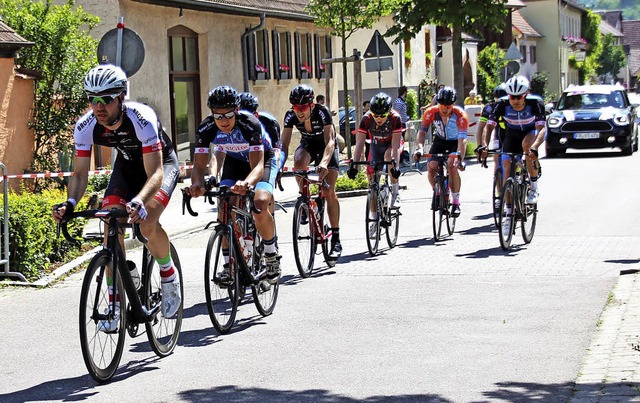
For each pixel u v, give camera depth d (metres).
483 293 11.89
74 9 28.56
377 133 15.64
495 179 15.91
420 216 20.19
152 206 8.83
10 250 13.80
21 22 23.77
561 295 11.59
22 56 23.72
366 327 10.25
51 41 23.80
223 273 10.13
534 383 7.96
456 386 7.94
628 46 171.50
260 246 11.07
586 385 7.71
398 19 38.69
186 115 33.09
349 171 15.34
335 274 13.66
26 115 23.33
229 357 9.17
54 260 15.05
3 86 22.55
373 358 8.95
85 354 8.05
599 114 36.75
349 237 17.47
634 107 39.22
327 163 13.17
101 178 24.48
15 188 22.80
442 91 16.58
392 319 10.60
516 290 12.02
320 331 10.14
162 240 9.04
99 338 8.29
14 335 10.47
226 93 10.30
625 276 12.66
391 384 8.06
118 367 8.87
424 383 8.05
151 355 9.36
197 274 14.27
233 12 34.59
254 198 10.77
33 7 24.38
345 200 24.25
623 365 8.22
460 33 39.25
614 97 38.25
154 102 30.30
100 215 8.30
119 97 8.49
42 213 14.41
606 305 10.94
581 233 16.98
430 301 11.52
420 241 16.62
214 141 10.77
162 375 8.59
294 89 13.37
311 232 13.59
